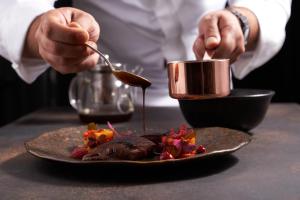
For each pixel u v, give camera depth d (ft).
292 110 3.83
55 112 4.17
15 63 3.50
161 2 4.25
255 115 2.86
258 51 3.83
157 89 4.55
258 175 2.09
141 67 4.47
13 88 6.01
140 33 4.46
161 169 2.14
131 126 3.30
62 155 2.33
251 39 3.73
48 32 2.73
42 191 1.97
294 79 6.32
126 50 4.58
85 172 2.19
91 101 3.48
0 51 3.63
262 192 1.88
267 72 6.40
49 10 3.17
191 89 2.45
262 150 2.51
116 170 2.17
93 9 4.47
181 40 4.44
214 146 2.35
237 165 2.25
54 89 6.56
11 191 1.98
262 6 3.86
